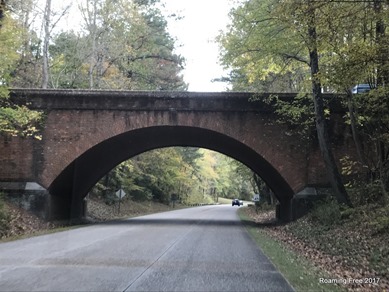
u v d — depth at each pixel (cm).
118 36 3459
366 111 1769
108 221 2750
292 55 1902
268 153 2298
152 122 2331
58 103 2319
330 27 1252
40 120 2298
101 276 804
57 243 1366
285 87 2969
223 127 2325
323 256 1239
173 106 2336
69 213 2659
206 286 741
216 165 10788
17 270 856
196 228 2130
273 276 844
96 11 3259
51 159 2289
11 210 2078
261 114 2327
